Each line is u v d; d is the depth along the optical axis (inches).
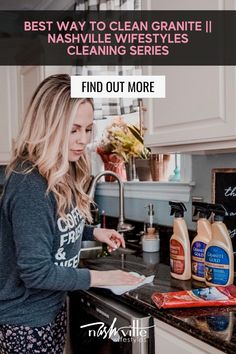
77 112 47.3
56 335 52.2
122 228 82.9
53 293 50.1
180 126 56.9
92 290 56.7
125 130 96.7
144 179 88.8
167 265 67.0
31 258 43.3
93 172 109.1
